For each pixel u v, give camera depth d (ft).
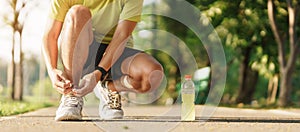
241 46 46.24
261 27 42.63
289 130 14.78
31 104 37.65
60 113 16.84
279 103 38.32
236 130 14.58
